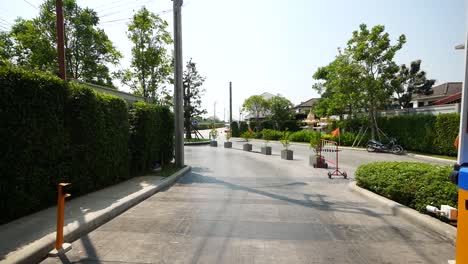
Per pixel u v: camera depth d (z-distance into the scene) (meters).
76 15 21.72
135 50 17.78
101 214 5.14
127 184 8.18
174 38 12.26
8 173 4.58
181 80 12.26
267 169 12.59
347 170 12.46
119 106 8.35
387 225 5.10
